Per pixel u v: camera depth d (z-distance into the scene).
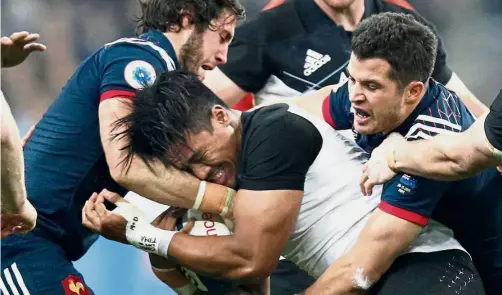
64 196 9.76
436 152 8.88
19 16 25.20
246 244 8.77
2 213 8.00
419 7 26.56
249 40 13.34
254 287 9.62
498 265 10.11
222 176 8.93
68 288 9.74
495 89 26.23
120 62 9.47
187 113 8.69
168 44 10.27
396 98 9.15
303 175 8.97
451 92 9.88
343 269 9.21
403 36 9.01
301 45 13.20
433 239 9.61
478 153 8.57
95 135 9.77
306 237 9.83
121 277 17.66
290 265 12.79
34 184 9.70
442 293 9.34
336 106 10.08
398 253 9.25
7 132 7.37
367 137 9.81
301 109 10.33
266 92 13.63
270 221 8.73
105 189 9.56
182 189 8.80
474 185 9.63
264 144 8.83
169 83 8.83
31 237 9.66
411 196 9.10
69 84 9.98
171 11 10.32
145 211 9.69
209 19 10.38
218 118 8.79
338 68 13.08
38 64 24.98
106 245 17.70
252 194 8.77
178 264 9.43
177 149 8.70
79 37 25.69
